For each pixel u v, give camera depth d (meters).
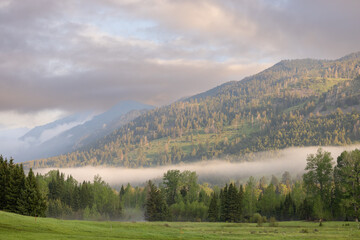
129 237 53.97
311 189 117.69
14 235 45.50
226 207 123.56
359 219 96.75
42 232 51.38
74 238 47.50
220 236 60.06
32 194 83.25
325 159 115.50
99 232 57.06
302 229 74.88
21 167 92.00
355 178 101.12
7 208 85.56
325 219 104.38
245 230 77.00
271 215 135.00
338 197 107.56
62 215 135.62
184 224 97.31
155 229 68.00
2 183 88.44
